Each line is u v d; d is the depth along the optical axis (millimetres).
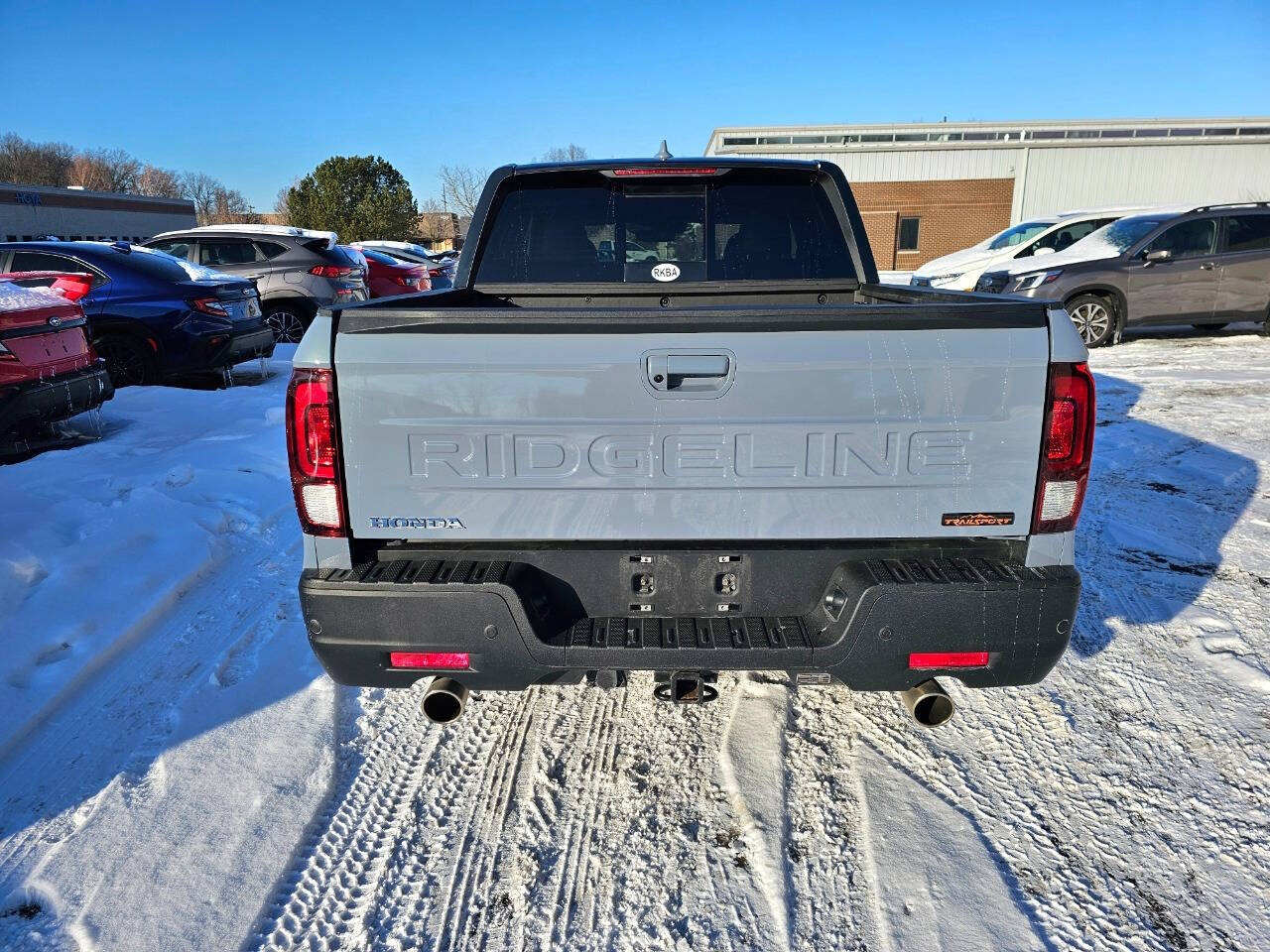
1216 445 6539
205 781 2730
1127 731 2959
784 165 3611
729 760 2840
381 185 51344
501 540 2318
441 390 2174
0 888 2285
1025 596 2223
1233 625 3691
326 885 2326
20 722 2955
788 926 2164
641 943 2129
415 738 3004
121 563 4195
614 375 2154
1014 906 2207
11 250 8484
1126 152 29234
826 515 2240
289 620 3857
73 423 7199
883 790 2672
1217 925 2141
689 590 2373
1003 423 2188
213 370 9023
